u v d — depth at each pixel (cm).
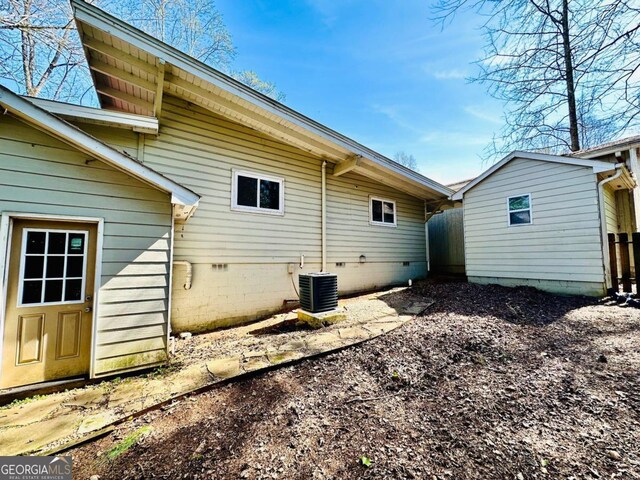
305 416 238
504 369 301
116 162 316
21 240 294
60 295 309
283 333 456
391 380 294
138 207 345
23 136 294
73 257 318
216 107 524
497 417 224
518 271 687
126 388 290
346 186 769
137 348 330
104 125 440
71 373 307
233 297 550
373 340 399
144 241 345
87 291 322
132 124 435
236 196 568
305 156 682
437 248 1102
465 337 384
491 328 412
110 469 188
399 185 834
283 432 218
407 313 529
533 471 170
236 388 290
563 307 509
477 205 775
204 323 513
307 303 510
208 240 529
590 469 169
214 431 224
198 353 387
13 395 271
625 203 747
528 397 248
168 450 204
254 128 575
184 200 352
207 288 522
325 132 598
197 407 260
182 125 514
